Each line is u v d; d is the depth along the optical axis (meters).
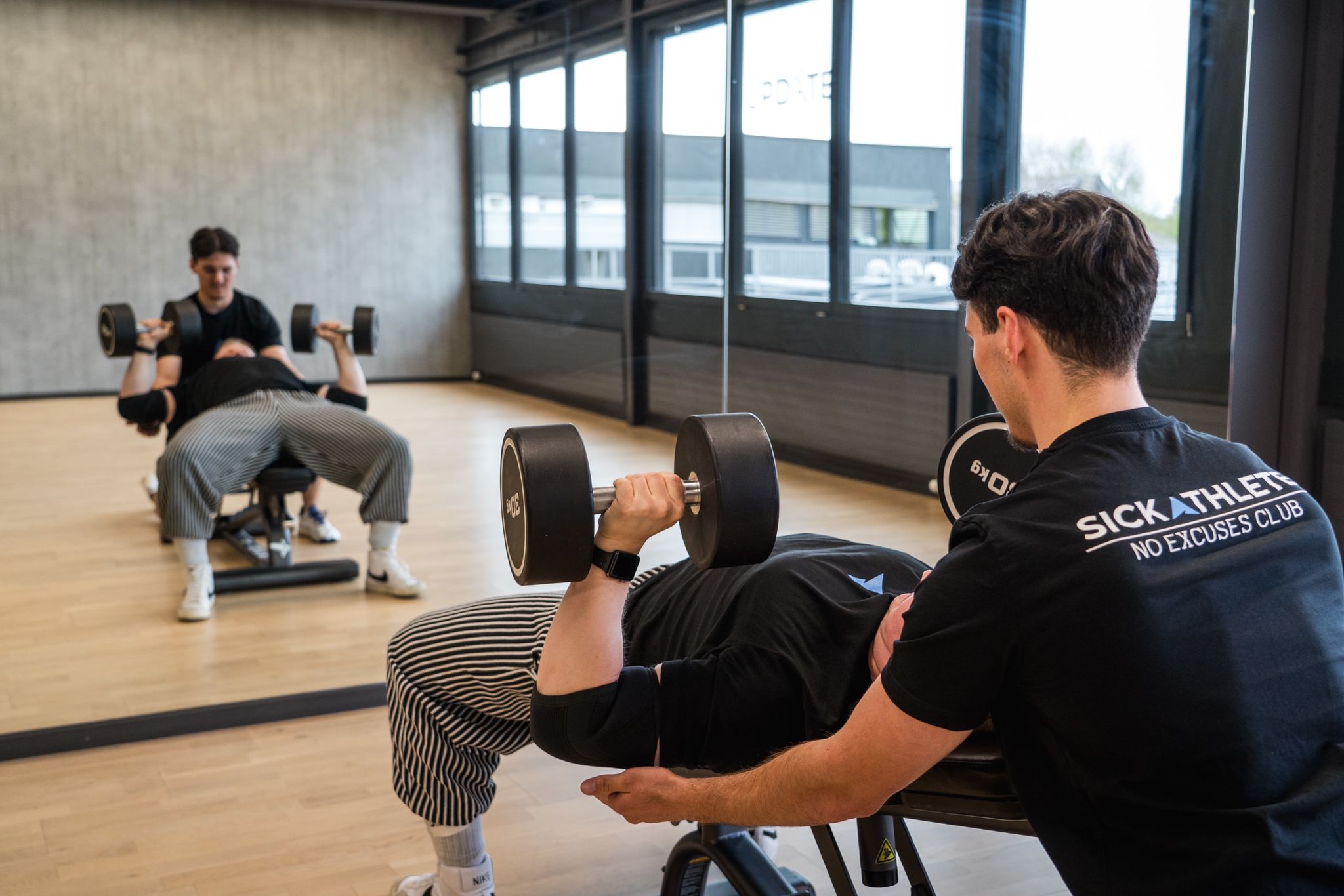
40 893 1.73
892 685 0.87
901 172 2.89
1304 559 0.89
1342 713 0.87
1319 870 0.80
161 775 2.17
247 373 3.12
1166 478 0.86
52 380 3.01
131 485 3.21
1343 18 2.62
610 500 1.03
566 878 1.79
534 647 1.35
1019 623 0.82
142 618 2.98
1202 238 2.67
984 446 1.48
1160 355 2.70
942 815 1.09
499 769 2.20
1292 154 2.69
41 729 2.28
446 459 3.23
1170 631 0.81
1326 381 2.75
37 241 2.89
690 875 1.63
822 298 2.92
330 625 3.02
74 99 2.87
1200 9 2.61
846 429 2.97
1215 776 0.82
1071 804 0.88
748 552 1.03
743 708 1.13
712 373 2.91
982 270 0.92
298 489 3.27
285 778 2.16
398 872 1.80
